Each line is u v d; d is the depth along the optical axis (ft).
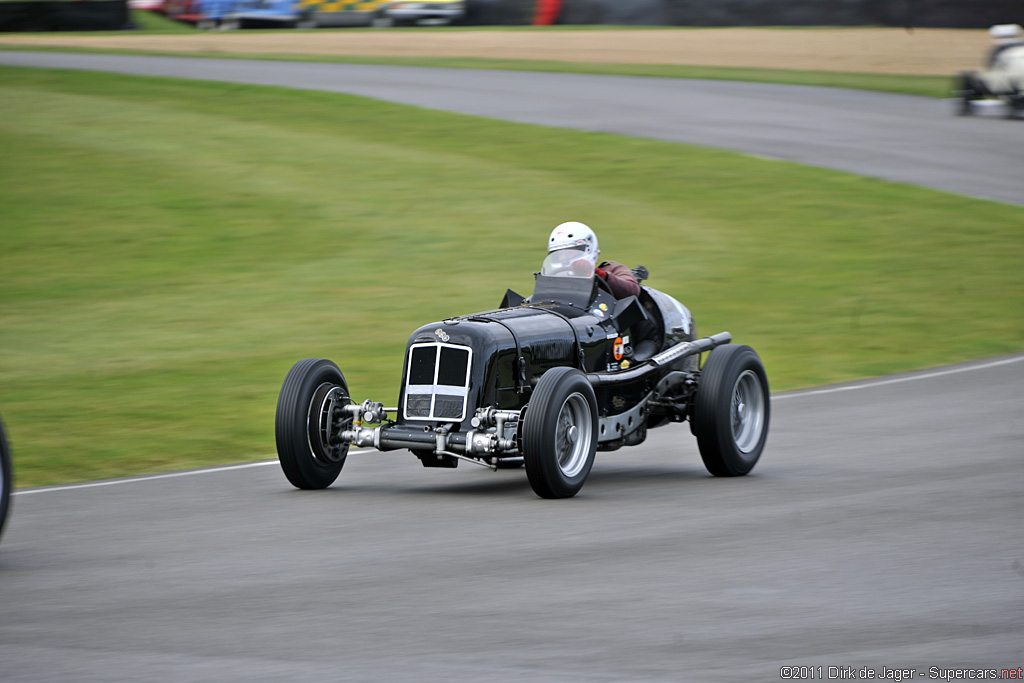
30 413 131.34
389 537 73.36
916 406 122.83
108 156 300.40
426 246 224.94
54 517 83.10
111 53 491.31
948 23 486.79
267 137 322.34
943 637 52.60
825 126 336.90
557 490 82.69
